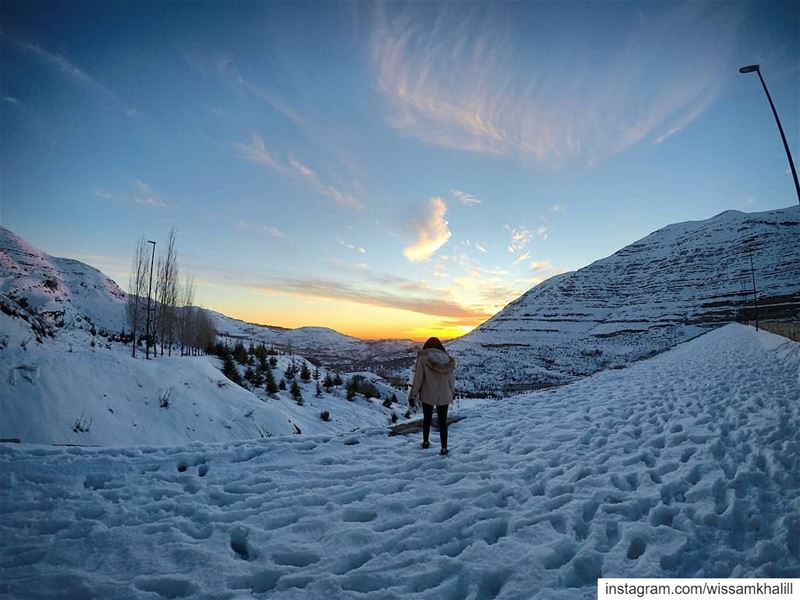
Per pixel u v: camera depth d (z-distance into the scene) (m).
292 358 45.44
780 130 14.43
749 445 5.25
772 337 22.19
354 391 34.06
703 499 3.93
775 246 185.50
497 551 3.26
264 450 6.21
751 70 14.92
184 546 3.39
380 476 5.16
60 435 10.35
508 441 6.58
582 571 3.01
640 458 5.35
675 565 2.98
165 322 32.50
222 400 17.75
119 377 14.34
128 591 2.81
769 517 3.49
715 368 14.04
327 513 4.09
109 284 100.94
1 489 4.28
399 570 3.06
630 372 15.60
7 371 10.91
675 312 169.12
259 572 3.08
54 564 3.13
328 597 2.76
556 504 4.12
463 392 75.19
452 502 4.23
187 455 5.70
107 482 4.81
